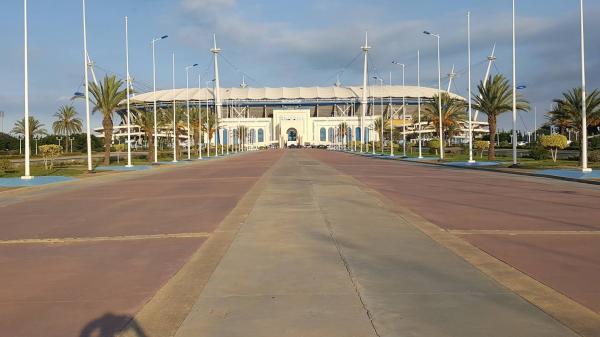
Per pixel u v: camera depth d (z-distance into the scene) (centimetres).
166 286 727
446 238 1044
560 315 580
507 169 3594
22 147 10831
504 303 623
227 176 3209
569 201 1738
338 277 744
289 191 2038
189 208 1636
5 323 589
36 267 868
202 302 640
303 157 7012
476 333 527
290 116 18088
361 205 1577
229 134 15725
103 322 587
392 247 952
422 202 1708
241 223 1254
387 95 17712
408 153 8450
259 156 7894
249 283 720
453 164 4425
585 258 872
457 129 7881
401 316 578
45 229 1280
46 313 622
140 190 2377
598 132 7838
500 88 5203
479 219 1327
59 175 3634
